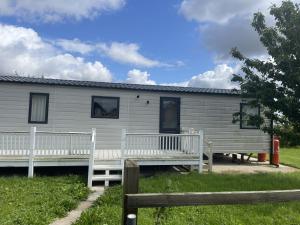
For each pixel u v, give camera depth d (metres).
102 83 15.59
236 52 14.16
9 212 7.60
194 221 7.19
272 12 13.28
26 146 13.92
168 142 14.48
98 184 11.79
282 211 8.14
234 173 13.55
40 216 7.39
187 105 16.34
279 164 17.08
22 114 14.68
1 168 13.08
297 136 13.60
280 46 13.20
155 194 3.71
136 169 3.71
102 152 14.04
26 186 10.34
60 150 13.37
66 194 9.55
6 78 14.62
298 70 12.70
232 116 16.58
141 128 15.73
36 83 14.74
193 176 12.47
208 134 16.52
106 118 15.44
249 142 16.95
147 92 15.87
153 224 6.73
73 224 7.05
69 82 15.05
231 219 7.43
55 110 14.97
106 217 7.32
